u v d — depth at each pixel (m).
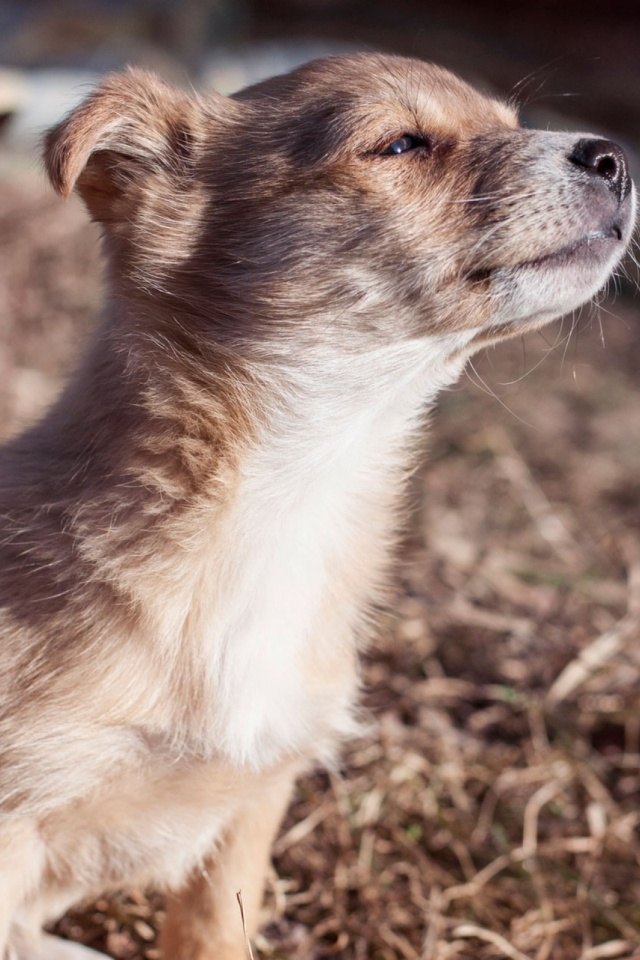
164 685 0.61
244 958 0.65
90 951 0.65
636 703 0.81
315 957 0.67
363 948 0.68
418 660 0.83
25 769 0.60
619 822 0.75
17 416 0.92
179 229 0.63
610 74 2.13
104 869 0.63
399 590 0.79
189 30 1.62
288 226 0.62
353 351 0.63
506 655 0.84
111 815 0.61
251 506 0.62
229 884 0.65
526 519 0.95
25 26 1.51
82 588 0.61
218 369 0.62
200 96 0.65
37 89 1.36
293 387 0.63
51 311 1.09
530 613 0.87
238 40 1.84
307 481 0.63
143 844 0.63
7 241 1.16
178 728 0.61
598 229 0.62
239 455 0.62
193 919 0.65
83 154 0.61
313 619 0.64
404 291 0.62
